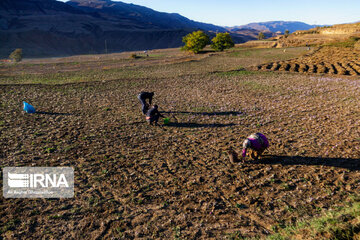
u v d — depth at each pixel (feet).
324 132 37.73
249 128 41.24
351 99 56.80
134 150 32.96
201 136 38.27
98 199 22.15
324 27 466.29
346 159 28.45
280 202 21.36
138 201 21.97
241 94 67.67
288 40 342.03
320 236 14.76
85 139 36.52
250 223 18.90
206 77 96.68
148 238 17.58
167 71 117.70
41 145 33.83
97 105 56.80
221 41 259.80
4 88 73.10
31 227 18.65
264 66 115.85
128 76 104.42
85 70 131.75
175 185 24.66
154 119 42.93
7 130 39.32
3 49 651.66
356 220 15.53
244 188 23.76
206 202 21.84
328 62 125.59
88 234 18.02
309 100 58.39
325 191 22.50
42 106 55.21
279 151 31.94
